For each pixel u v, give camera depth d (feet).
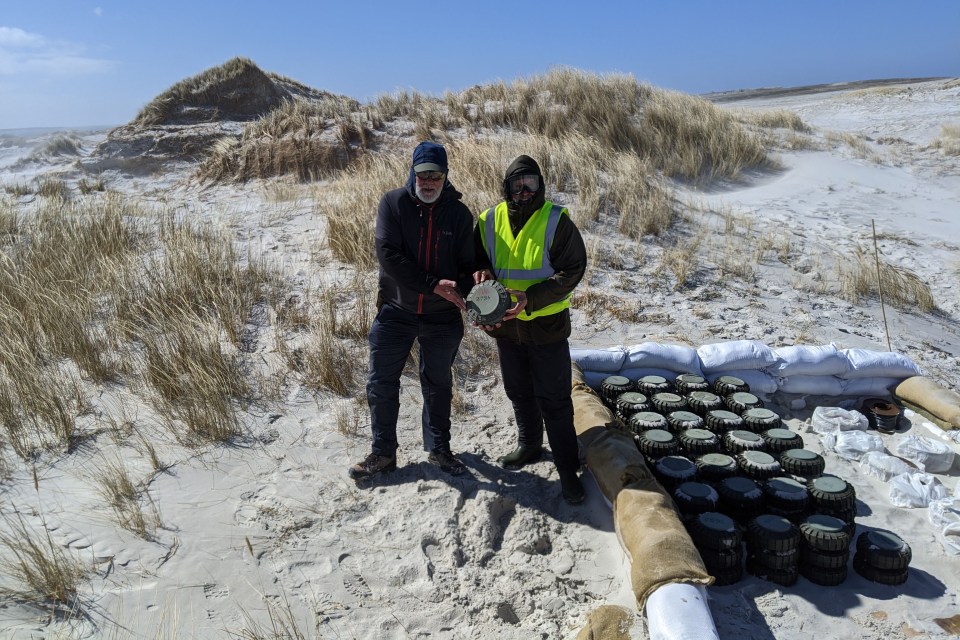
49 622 9.70
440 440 13.83
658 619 9.37
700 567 10.11
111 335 17.75
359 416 15.66
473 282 12.92
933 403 16.76
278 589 10.78
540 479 14.07
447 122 45.57
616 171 35.27
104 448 13.76
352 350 18.01
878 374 18.08
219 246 23.41
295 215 29.81
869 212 40.57
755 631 10.37
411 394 16.56
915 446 15.15
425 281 12.44
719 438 15.05
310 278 22.11
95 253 22.61
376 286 21.43
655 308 22.76
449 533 12.20
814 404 18.03
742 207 39.27
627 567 11.41
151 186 45.34
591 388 16.89
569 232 12.26
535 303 12.38
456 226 12.71
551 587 11.24
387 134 44.06
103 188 44.09
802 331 21.98
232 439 14.46
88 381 16.05
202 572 10.90
